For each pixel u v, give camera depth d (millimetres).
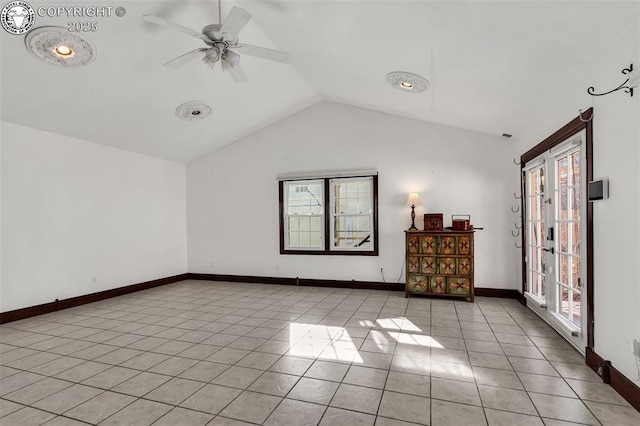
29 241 4359
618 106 2244
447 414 2102
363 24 3008
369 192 5816
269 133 6340
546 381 2498
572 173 3158
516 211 4965
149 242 6105
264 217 6375
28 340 3486
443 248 4930
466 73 3396
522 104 3766
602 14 2051
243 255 6523
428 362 2855
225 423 2035
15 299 4191
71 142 4887
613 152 2311
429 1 2420
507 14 2307
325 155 5988
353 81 4562
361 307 4613
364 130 5762
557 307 3520
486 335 3494
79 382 2570
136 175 5902
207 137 6043
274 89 5145
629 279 2158
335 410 2156
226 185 6645
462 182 5270
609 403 2188
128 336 3578
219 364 2863
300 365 2824
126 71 3787
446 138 5348
